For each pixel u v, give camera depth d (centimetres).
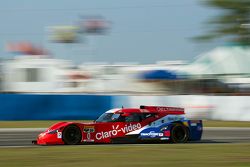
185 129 3847
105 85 8519
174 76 8444
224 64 8281
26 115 7100
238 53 8219
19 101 7094
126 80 8569
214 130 5659
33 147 3284
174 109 3916
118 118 3722
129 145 3497
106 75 8562
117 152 2902
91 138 3600
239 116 7112
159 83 8456
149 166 2228
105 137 3644
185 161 2433
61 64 8444
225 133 5150
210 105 7212
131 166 2223
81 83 8444
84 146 3350
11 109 7062
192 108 7250
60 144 3606
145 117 3778
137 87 8525
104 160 2470
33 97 7131
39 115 7138
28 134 4975
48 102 7156
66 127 3550
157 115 3819
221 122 6931
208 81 8319
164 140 3781
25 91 8288
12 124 6400
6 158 2580
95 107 7250
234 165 2262
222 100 7200
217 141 4116
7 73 8288
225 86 8250
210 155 2731
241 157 2625
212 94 7781
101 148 3170
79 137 3572
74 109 7188
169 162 2386
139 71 8550
